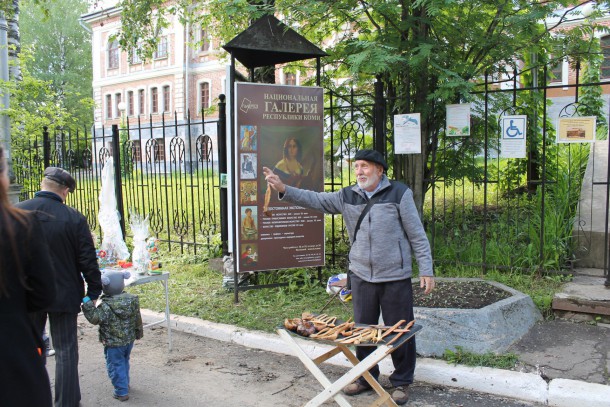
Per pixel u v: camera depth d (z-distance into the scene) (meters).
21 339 2.01
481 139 6.86
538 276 5.85
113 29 38.88
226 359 4.68
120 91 39.44
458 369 4.01
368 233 3.66
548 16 6.10
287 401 3.85
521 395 3.75
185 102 35.38
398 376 3.77
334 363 4.49
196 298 6.19
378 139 6.18
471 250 6.59
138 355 4.81
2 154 2.04
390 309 3.68
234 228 5.84
